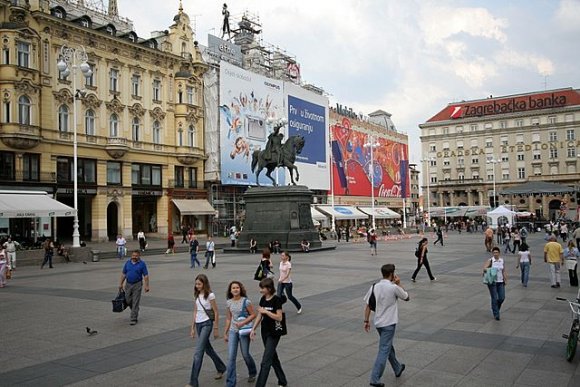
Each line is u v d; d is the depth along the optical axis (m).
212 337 11.58
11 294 19.25
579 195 57.25
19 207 37.56
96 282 22.77
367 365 9.41
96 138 52.81
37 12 47.19
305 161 82.69
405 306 15.18
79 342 11.36
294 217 38.53
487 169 125.56
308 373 8.96
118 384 8.53
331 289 18.81
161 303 16.27
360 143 98.12
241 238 40.06
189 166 64.38
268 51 86.31
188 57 64.62
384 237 64.81
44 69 48.06
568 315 13.81
